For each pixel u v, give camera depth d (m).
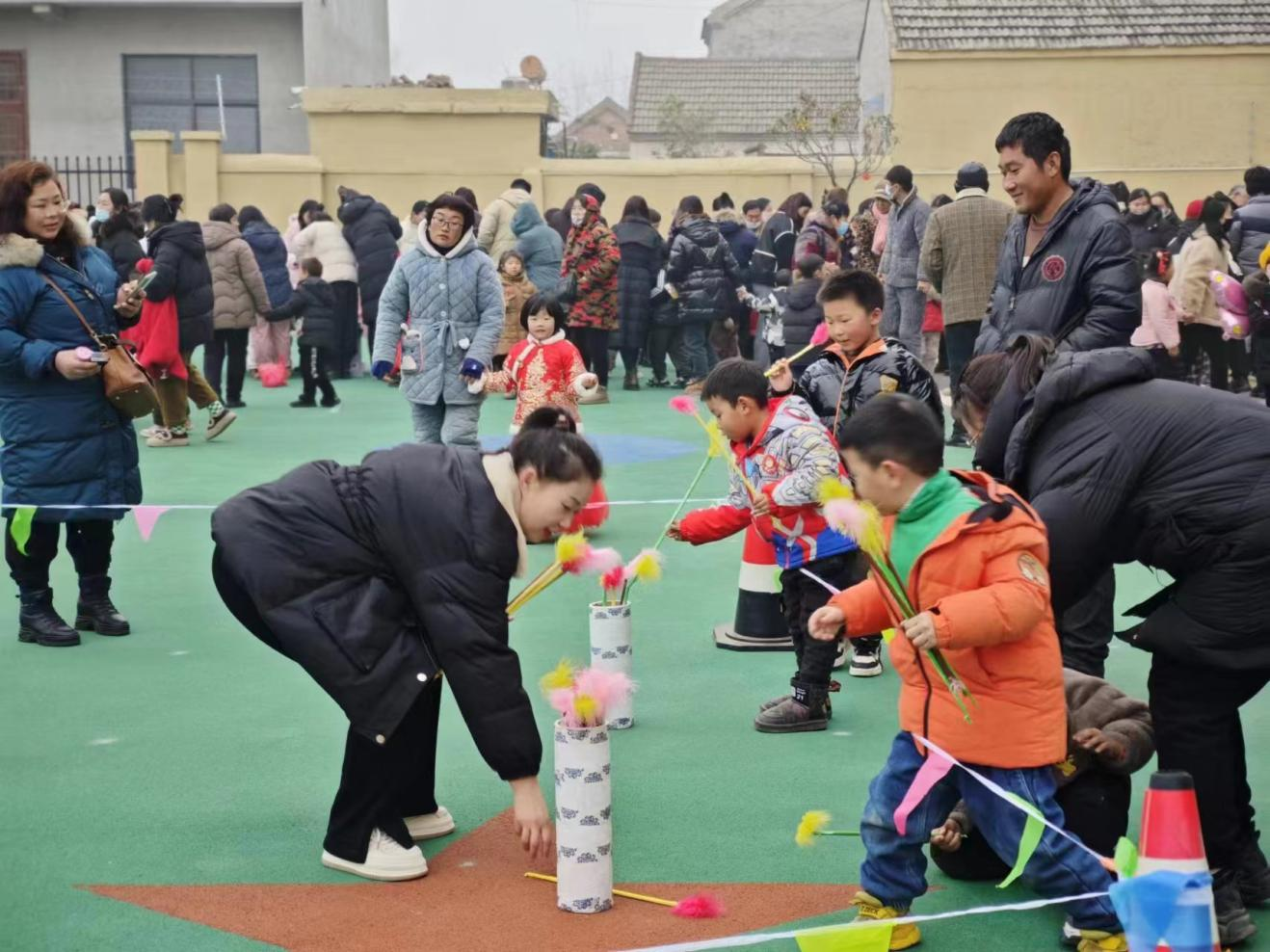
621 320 14.99
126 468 6.28
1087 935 3.46
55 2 25.88
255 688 5.80
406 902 3.88
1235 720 3.68
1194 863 2.70
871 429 3.36
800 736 5.18
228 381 13.84
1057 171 5.18
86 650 6.32
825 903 3.86
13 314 5.91
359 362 16.56
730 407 5.26
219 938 3.69
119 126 26.83
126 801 4.63
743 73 42.25
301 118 27.14
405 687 3.72
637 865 4.11
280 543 3.73
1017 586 3.24
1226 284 10.96
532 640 6.47
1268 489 3.43
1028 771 3.40
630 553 8.09
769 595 6.23
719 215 16.17
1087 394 3.59
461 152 23.14
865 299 5.35
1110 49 21.36
